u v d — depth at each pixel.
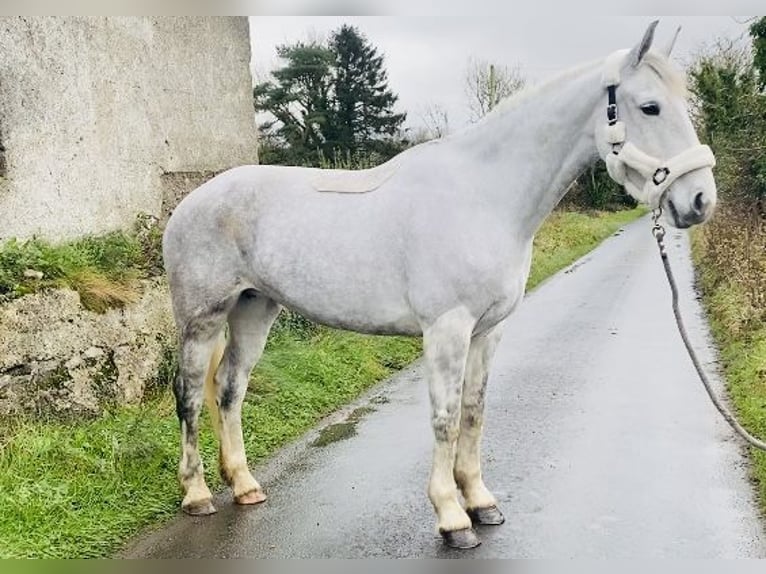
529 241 4.01
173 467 5.18
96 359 5.96
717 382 7.61
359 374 8.29
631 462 5.40
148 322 6.71
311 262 4.19
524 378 8.00
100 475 4.81
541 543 4.14
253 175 4.53
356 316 4.17
